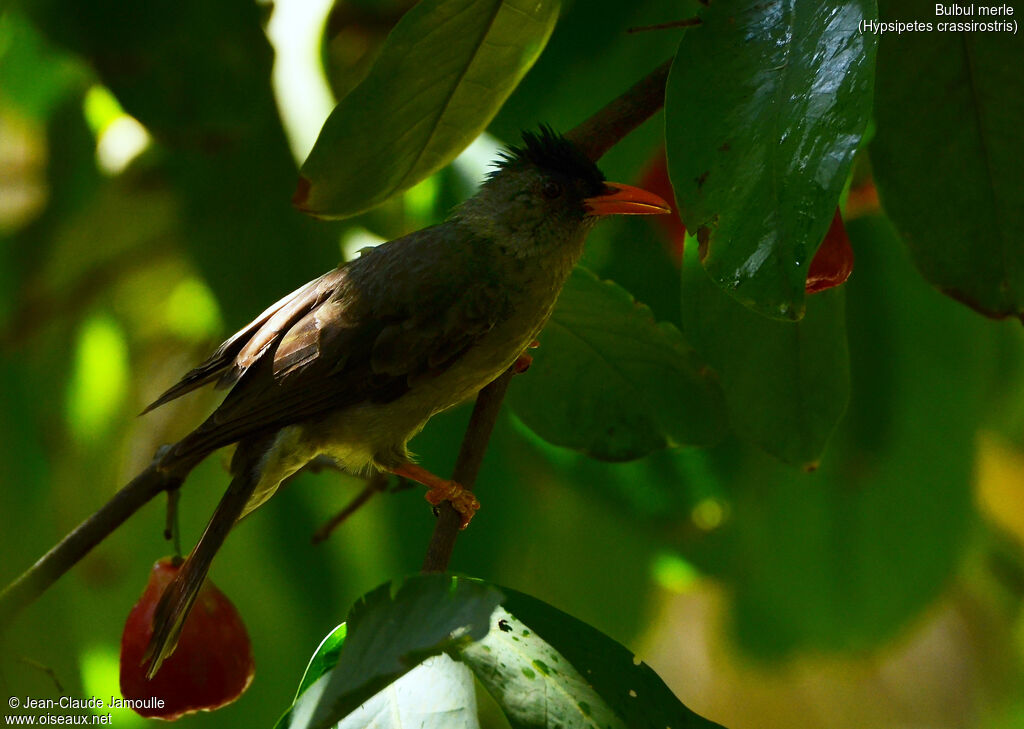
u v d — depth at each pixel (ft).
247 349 14.35
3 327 15.02
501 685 13.88
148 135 14.64
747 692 20.70
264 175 14.66
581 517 14.98
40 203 15.06
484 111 14.14
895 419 14.76
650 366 14.33
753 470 14.80
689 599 20.13
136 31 14.51
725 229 13.89
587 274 14.26
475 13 14.05
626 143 14.53
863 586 14.88
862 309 14.74
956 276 14.20
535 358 14.37
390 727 13.88
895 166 14.17
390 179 14.16
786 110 13.89
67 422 15.11
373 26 14.73
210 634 14.24
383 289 14.37
